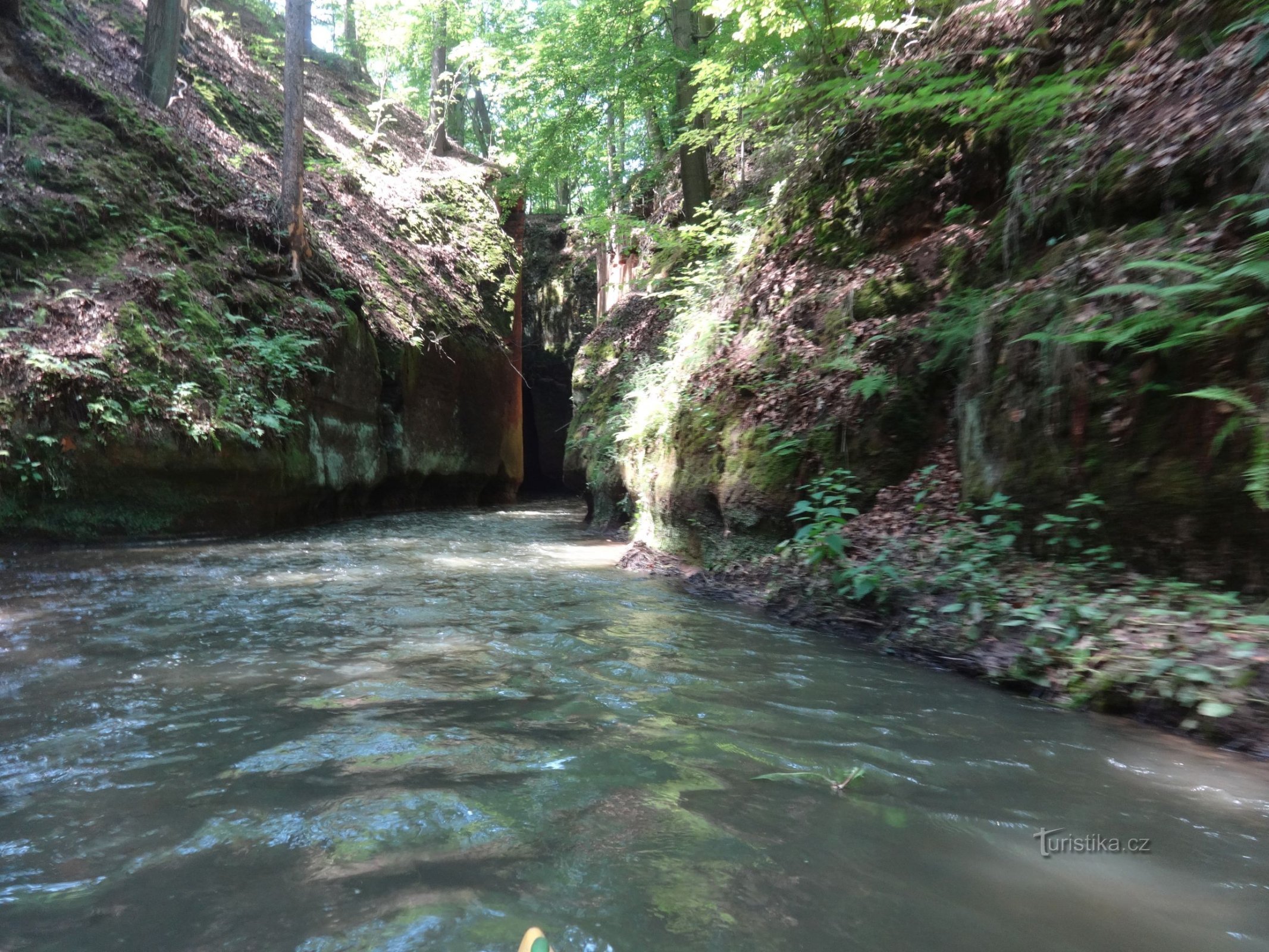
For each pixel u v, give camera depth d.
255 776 2.42
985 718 3.19
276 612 4.94
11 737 2.71
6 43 10.55
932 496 5.25
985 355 4.86
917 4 8.76
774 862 1.97
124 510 8.31
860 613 4.76
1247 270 3.26
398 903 1.74
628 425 10.29
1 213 8.70
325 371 11.55
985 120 6.17
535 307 29.92
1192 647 3.21
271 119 16.70
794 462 6.04
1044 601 3.92
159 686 3.34
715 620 5.08
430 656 3.96
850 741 2.89
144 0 15.31
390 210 18.61
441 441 17.03
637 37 14.53
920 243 6.68
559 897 1.78
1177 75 4.75
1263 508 3.26
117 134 10.94
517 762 2.59
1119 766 2.68
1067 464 4.20
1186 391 3.67
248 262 11.66
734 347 7.85
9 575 6.05
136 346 8.68
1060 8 5.94
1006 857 2.03
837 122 7.86
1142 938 1.67
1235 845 2.11
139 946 1.56
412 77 27.50
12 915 1.66
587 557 8.49
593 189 26.06
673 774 2.52
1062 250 4.81
